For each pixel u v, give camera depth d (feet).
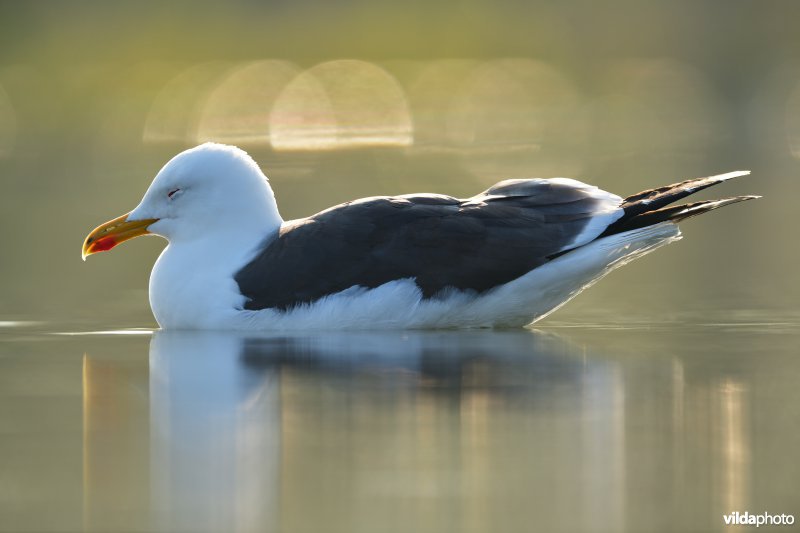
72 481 28.04
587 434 30.99
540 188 47.21
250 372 38.09
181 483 27.71
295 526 25.11
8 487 27.66
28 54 135.95
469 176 94.27
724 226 76.54
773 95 135.03
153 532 25.02
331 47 146.72
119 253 69.26
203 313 46.60
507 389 35.40
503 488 27.09
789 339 44.45
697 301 54.24
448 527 25.05
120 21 139.64
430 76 145.59
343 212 46.68
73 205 83.71
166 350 42.55
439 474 28.02
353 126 125.80
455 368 38.29
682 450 29.58
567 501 26.40
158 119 123.95
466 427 31.50
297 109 131.34
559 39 150.92
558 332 46.14
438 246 45.47
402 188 87.25
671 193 46.60
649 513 25.80
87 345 44.14
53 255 68.03
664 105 133.90
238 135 118.62
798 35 146.61
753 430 31.30
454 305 45.60
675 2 149.18
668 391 35.32
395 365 38.81
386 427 31.55
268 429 31.50
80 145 111.34
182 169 48.14
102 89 132.16
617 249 45.68
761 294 55.83
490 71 146.51
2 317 51.29
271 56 142.82
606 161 102.42
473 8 151.02
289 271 45.83
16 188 91.45
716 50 148.05
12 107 125.80
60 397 35.58
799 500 26.45
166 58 139.85
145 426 32.09
